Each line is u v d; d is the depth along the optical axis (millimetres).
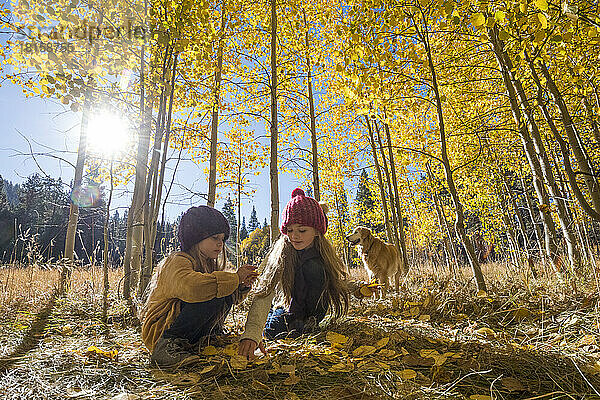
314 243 2590
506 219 11273
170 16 3553
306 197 2566
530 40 3650
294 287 2520
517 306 3107
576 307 2838
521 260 4965
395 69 4559
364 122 9336
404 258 8805
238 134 8375
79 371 1787
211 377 1672
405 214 14086
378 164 9633
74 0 3631
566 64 4500
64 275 5250
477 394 1476
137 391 1531
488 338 2262
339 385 1551
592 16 3537
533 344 2121
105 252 4438
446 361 1888
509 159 10164
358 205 13703
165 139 3947
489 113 5988
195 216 2152
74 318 3541
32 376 1698
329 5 7418
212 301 1983
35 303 4266
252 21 6996
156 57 3859
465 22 4000
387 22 3871
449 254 8602
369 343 2221
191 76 4930
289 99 7535
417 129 8953
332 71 7793
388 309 3496
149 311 2059
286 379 1607
